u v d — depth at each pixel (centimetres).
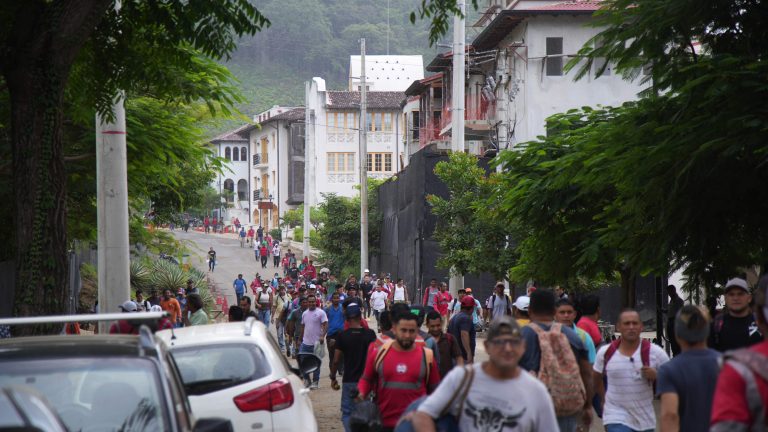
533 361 805
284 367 938
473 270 3136
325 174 9650
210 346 905
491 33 4409
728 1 1291
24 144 1162
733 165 1217
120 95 1469
